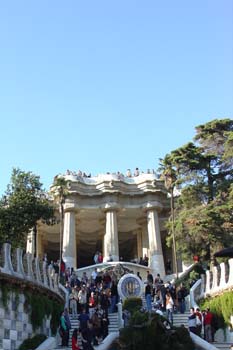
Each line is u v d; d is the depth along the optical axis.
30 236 51.34
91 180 56.88
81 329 21.33
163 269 51.84
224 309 26.05
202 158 42.00
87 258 69.06
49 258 65.25
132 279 30.08
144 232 57.94
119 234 64.25
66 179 55.09
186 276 38.16
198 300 30.12
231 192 37.97
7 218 41.03
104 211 55.44
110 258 49.09
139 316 22.16
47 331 25.00
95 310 25.52
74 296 29.45
